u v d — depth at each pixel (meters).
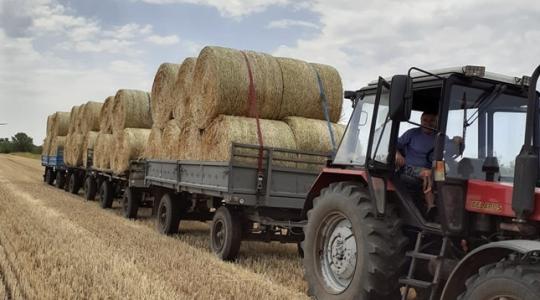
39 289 5.53
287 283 6.50
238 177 7.75
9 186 20.09
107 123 15.79
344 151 5.82
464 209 4.64
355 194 5.20
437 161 4.56
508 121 4.87
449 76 4.67
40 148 112.19
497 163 4.73
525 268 3.60
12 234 8.75
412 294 5.89
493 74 4.84
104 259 7.14
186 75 9.77
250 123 8.16
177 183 9.67
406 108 4.56
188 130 9.45
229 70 8.22
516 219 4.12
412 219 4.96
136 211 12.91
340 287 5.41
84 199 17.86
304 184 8.27
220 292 5.86
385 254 4.82
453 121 4.69
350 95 6.07
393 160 5.14
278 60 8.77
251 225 8.25
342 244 5.43
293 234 8.39
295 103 8.64
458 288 4.14
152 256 7.70
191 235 10.46
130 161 13.41
